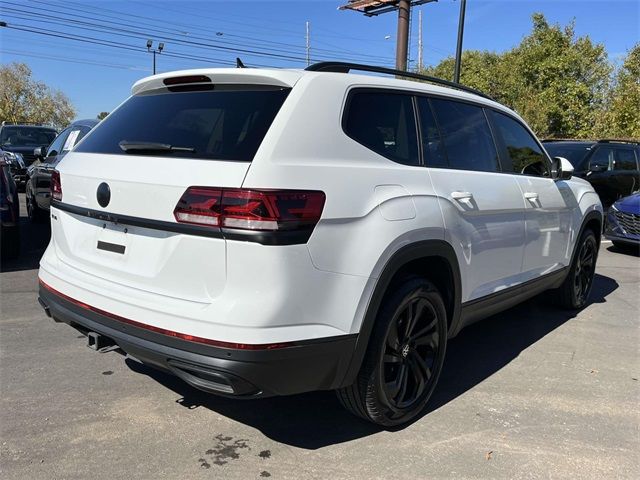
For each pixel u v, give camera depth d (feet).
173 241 8.59
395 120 10.66
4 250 22.30
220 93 9.62
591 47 93.97
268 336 7.90
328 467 9.27
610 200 36.78
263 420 10.76
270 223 7.88
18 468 8.89
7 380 12.02
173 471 9.00
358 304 8.90
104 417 10.61
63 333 14.93
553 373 13.64
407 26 59.06
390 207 9.47
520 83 97.35
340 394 9.97
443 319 11.10
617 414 11.56
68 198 10.59
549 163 16.30
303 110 8.86
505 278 13.50
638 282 23.82
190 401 11.37
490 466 9.48
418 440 10.23
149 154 9.36
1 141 53.93
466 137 12.65
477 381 13.03
